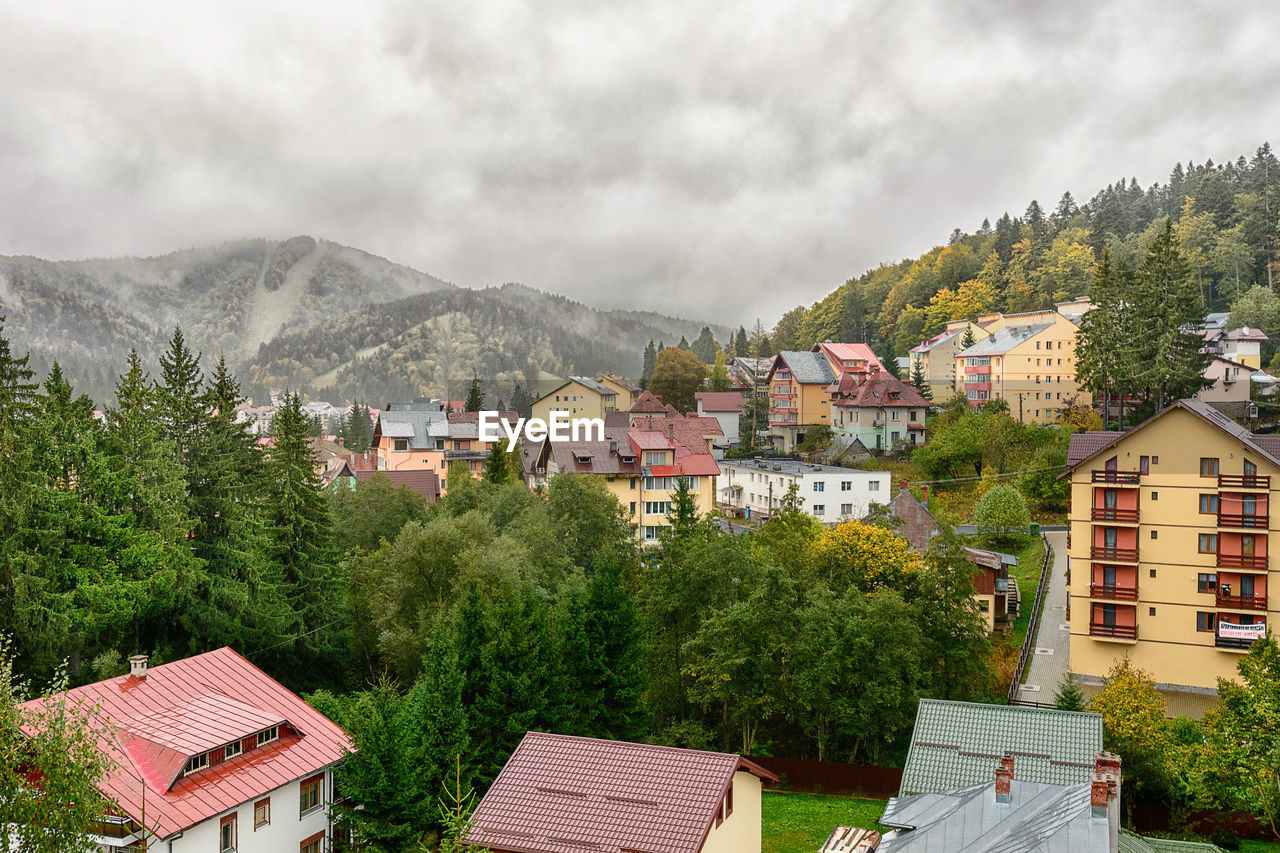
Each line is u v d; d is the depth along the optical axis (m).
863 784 50.66
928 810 32.88
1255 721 41.28
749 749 54.62
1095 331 105.50
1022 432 109.56
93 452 54.47
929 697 51.12
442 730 42.72
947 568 54.81
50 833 26.08
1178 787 44.22
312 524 63.00
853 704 51.84
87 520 52.59
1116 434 63.84
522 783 34.88
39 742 26.39
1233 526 57.47
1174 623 59.41
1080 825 27.70
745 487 119.44
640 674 50.50
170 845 34.09
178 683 42.47
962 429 108.69
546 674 46.38
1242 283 172.62
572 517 79.00
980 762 39.22
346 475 133.75
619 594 50.81
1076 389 135.12
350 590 66.81
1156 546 59.81
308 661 62.41
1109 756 30.16
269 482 63.53
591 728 49.75
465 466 111.06
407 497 82.69
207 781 36.84
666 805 32.94
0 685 26.98
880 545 60.28
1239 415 115.00
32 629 49.06
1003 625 70.69
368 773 37.34
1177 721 49.59
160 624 57.66
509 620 46.88
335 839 41.47
